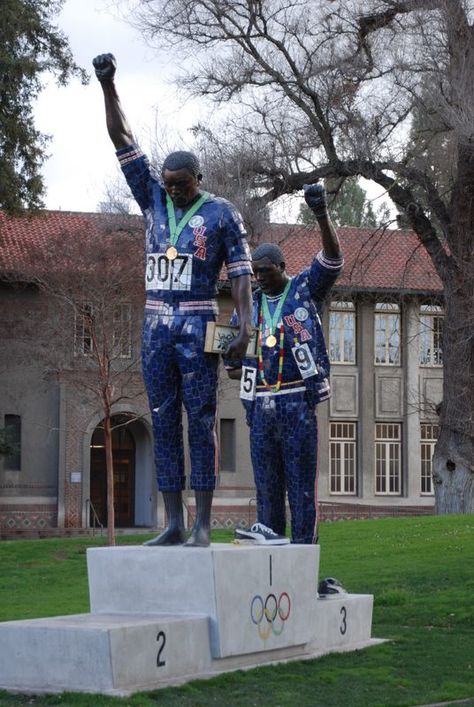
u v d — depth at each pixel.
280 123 36.31
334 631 12.88
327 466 49.38
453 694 10.54
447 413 37.16
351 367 49.94
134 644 9.72
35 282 38.62
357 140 35.09
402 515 49.25
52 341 37.94
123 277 35.97
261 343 12.63
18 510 45.16
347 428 49.94
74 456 45.72
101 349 37.50
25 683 9.84
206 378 10.85
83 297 35.97
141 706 9.00
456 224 35.84
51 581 25.92
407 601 19.31
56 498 45.53
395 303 49.44
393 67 34.00
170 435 11.05
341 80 35.06
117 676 9.52
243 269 10.86
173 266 10.81
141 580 10.79
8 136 37.03
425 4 32.78
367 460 49.66
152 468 47.38
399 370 50.22
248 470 47.31
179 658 10.19
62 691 9.49
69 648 9.66
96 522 47.12
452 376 36.91
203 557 10.51
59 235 38.81
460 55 32.75
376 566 23.59
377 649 13.05
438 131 34.47
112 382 37.94
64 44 37.59
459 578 21.58
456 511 36.97
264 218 35.34
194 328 10.79
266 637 11.19
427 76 33.41
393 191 36.09
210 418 10.95
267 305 12.70
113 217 36.91
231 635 10.65
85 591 23.58
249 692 9.97
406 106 34.84
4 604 21.44
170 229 10.89
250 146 35.91
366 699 10.11
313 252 49.38
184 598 10.59
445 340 37.06
